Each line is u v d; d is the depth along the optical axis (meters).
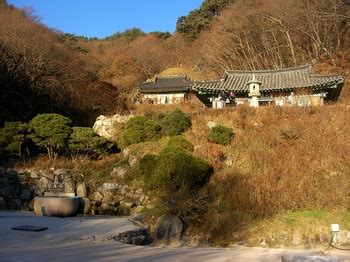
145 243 10.64
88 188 16.19
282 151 15.64
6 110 23.83
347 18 42.91
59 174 16.70
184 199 11.98
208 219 11.65
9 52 26.95
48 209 13.38
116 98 33.44
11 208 16.09
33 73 28.12
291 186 13.00
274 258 8.07
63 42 48.59
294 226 10.88
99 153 18.47
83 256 7.28
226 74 25.77
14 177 16.66
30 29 34.16
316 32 43.50
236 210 11.98
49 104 27.16
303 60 43.66
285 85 22.88
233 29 51.34
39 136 17.70
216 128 17.19
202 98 24.41
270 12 48.41
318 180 13.30
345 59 39.69
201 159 14.04
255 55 48.50
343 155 14.71
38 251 7.61
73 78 32.75
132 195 15.59
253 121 18.48
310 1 46.22
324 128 16.92
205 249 9.23
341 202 12.02
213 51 52.25
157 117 19.95
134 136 18.50
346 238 10.34
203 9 61.88
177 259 7.57
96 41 77.12
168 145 16.11
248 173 14.66
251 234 10.77
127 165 17.02
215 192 13.28
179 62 57.09
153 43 64.50
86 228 10.66
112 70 53.84
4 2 45.34
